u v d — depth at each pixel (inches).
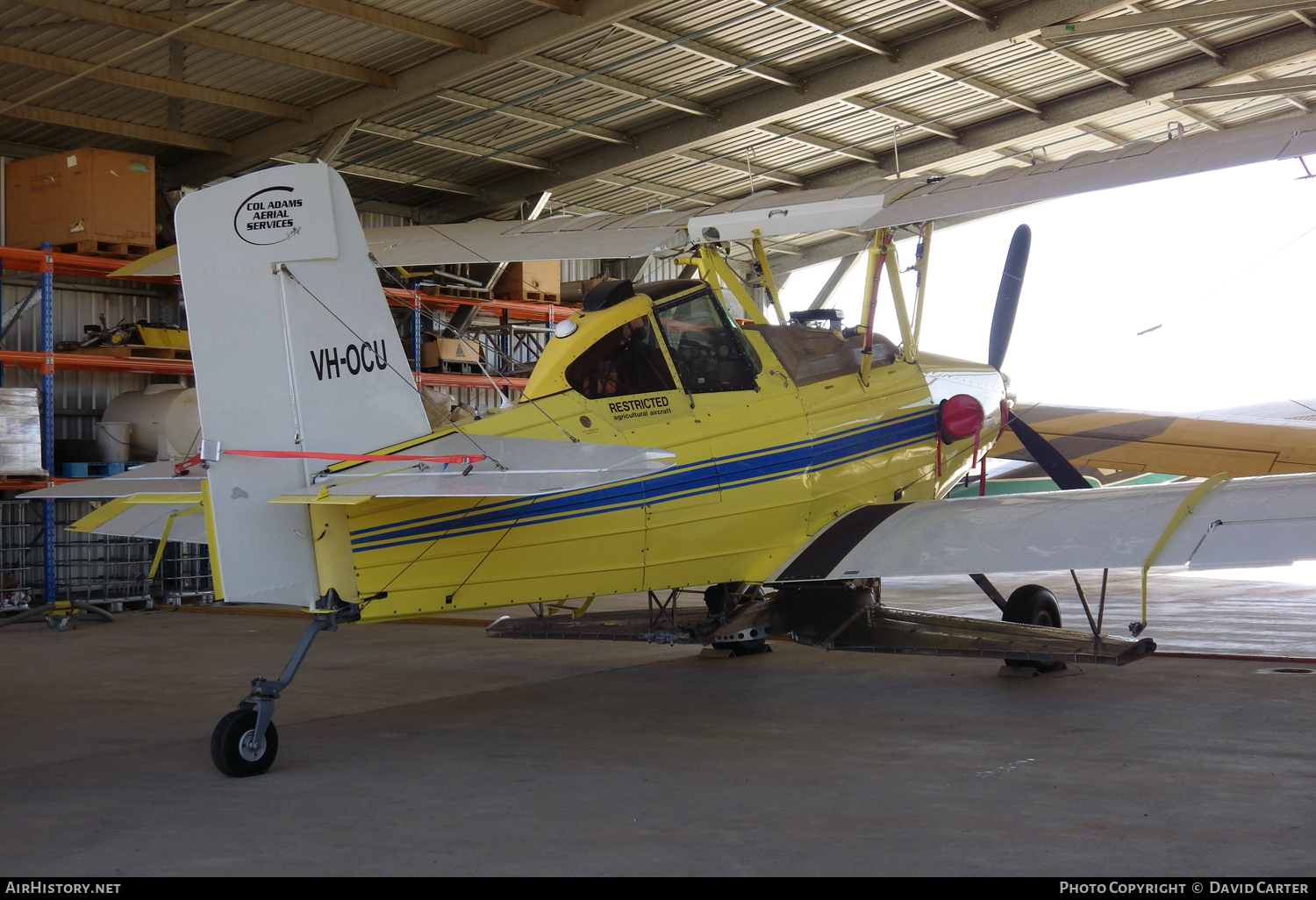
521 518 201.6
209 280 177.9
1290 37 563.2
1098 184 207.0
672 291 227.8
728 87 562.3
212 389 177.8
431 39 455.5
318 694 275.9
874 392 261.6
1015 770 184.5
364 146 568.1
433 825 156.9
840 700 254.8
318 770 193.3
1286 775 179.5
